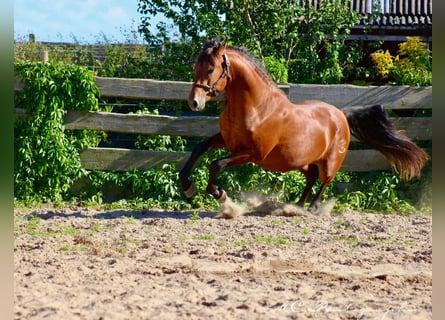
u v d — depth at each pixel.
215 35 16.23
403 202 13.07
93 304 5.97
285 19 16.80
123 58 18.88
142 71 16.33
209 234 9.72
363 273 7.58
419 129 13.89
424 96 14.02
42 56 14.24
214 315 5.73
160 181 12.82
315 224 10.82
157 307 5.96
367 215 12.14
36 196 12.65
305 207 12.51
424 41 20.56
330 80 17.09
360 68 17.92
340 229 10.42
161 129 13.24
